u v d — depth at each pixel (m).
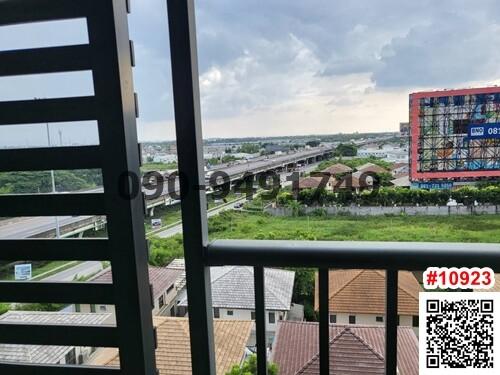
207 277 1.16
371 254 1.04
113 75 1.12
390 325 1.09
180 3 1.11
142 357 1.20
